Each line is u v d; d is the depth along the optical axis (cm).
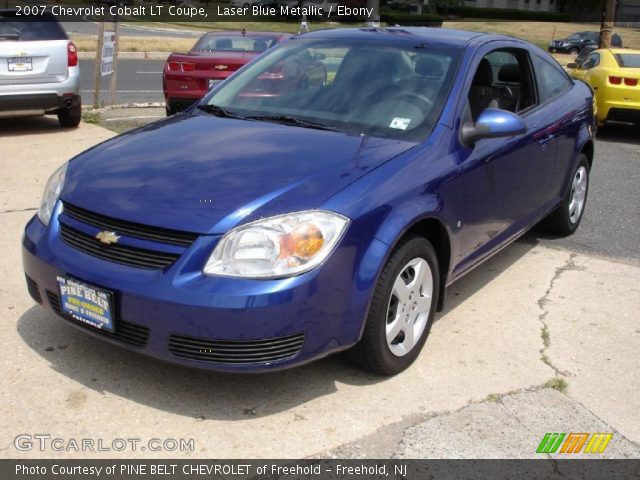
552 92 536
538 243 579
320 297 299
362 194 319
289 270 293
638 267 530
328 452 293
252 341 291
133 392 327
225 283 288
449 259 379
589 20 6531
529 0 7056
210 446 293
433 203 350
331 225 304
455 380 354
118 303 302
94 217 321
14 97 880
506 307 447
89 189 331
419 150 362
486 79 445
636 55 1134
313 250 297
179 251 297
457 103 394
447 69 412
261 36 1122
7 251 495
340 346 316
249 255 292
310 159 341
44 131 934
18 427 300
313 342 304
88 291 311
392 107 396
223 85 461
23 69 877
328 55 445
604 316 441
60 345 365
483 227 416
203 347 293
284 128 386
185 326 291
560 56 3375
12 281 445
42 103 900
